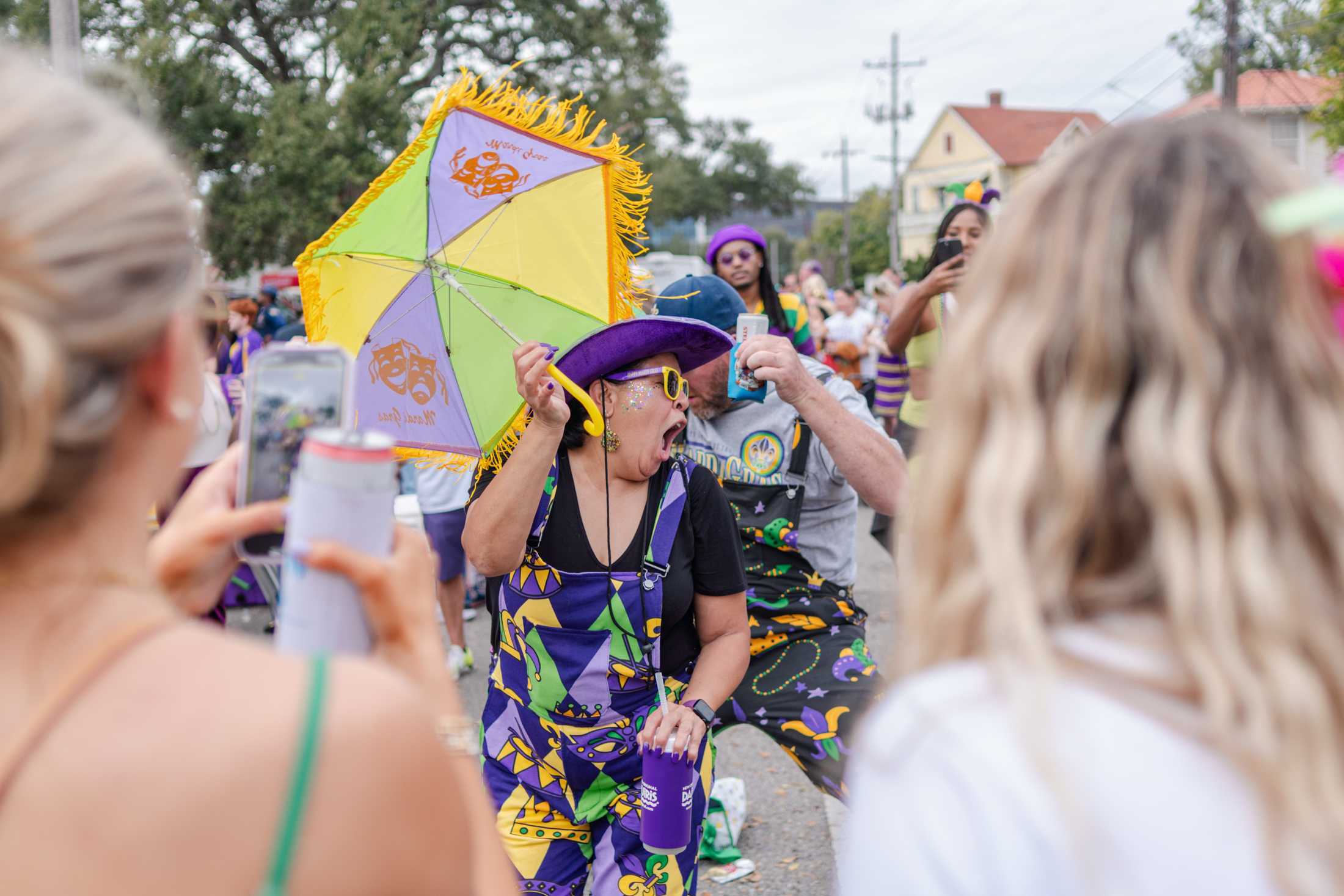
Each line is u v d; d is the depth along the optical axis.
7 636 0.83
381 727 0.82
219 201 20.34
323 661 0.85
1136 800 0.79
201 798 0.78
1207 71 23.38
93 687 0.81
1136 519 0.88
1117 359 0.89
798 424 3.11
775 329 4.93
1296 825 0.78
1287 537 0.84
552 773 2.45
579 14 27.41
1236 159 0.93
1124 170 0.94
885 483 2.81
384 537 1.01
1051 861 0.78
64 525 0.83
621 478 2.42
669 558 2.41
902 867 0.83
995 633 0.88
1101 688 0.85
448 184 2.73
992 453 0.91
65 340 0.77
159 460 0.88
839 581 3.18
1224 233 0.90
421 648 1.02
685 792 2.29
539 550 2.38
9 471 0.76
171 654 0.84
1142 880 0.78
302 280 2.76
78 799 0.78
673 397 2.41
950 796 0.83
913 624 0.97
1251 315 0.88
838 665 3.09
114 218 0.79
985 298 0.98
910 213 60.34
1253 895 0.77
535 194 2.77
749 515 3.13
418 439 2.74
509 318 2.76
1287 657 0.81
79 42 7.93
